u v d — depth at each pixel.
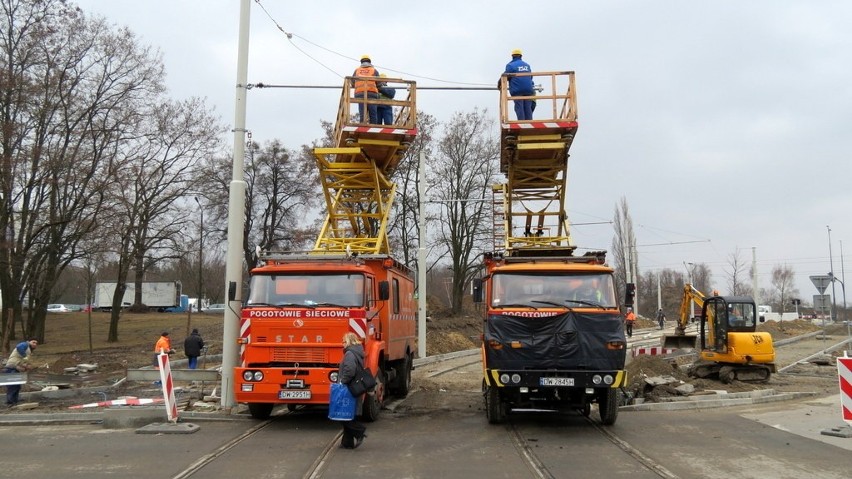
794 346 38.25
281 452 9.73
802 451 9.59
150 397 16.19
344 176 17.20
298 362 12.00
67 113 33.06
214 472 8.43
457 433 11.41
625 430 11.55
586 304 11.73
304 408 14.54
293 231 43.94
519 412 13.38
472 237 42.56
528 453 9.61
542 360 11.48
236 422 12.70
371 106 16.55
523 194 17.61
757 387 18.02
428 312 45.84
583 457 9.31
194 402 14.59
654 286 96.50
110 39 34.06
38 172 31.56
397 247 41.28
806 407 14.15
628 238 65.44
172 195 39.69
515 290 11.96
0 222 30.31
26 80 30.05
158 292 70.88
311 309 12.12
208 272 60.47
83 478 8.11
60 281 45.91
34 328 36.47
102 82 34.53
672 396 15.23
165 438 10.94
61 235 33.78
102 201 33.75
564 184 17.08
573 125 15.23
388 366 15.79
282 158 44.84
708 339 19.83
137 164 36.91
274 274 12.62
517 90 15.90
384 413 13.98
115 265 42.94
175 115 38.66
